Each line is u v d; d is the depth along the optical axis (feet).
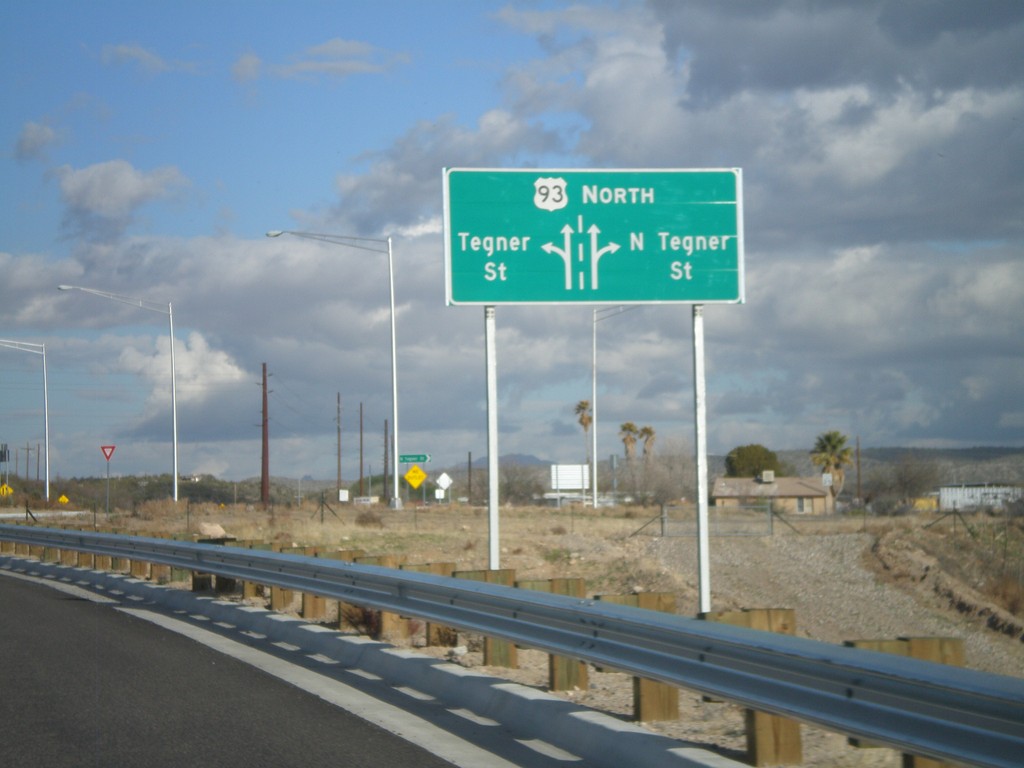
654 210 55.52
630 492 334.24
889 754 25.98
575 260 55.21
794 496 302.66
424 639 46.65
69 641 45.34
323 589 45.57
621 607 27.89
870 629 111.65
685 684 24.77
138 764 25.93
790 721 24.08
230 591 60.80
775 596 120.06
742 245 55.57
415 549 115.85
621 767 25.41
